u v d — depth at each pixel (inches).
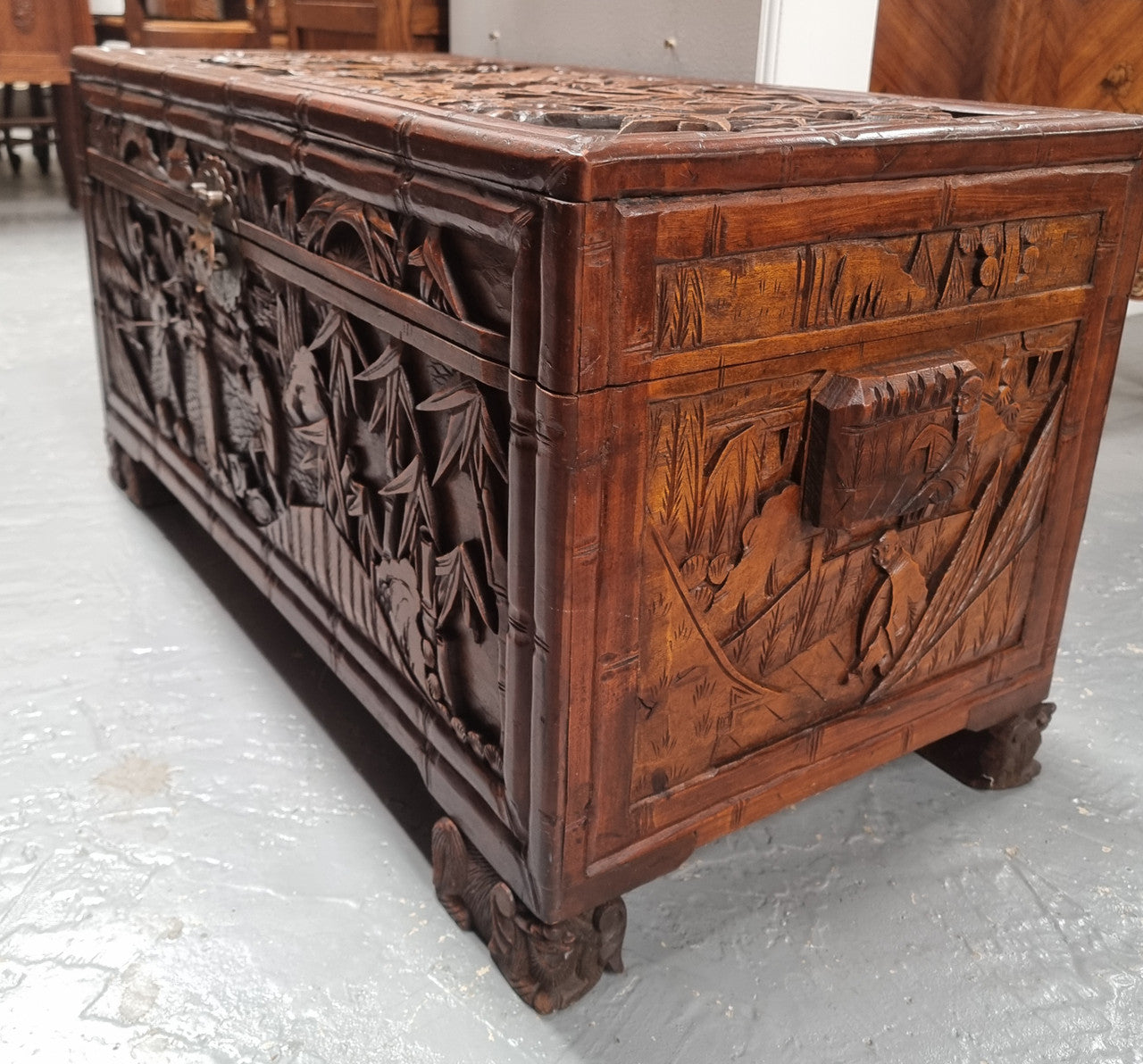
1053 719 55.7
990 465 42.8
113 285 70.1
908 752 49.4
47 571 67.3
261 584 57.1
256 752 51.6
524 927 37.5
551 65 68.5
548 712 33.9
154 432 68.5
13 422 89.6
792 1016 38.2
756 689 39.4
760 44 57.7
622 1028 37.7
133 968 39.4
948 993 39.3
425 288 36.1
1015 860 45.8
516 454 32.6
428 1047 36.7
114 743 51.8
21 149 224.5
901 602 42.0
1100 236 41.6
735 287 32.5
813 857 45.9
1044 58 75.2
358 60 65.7
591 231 28.8
